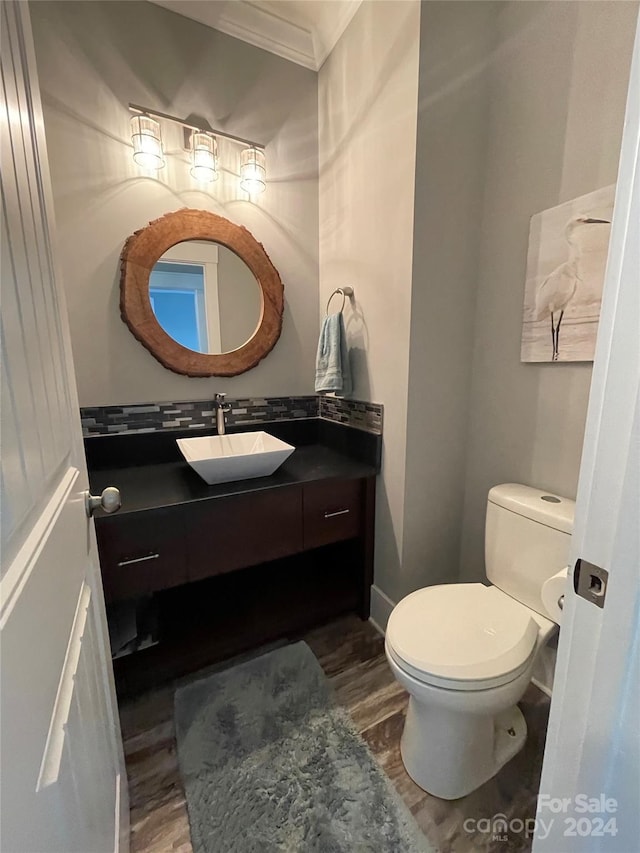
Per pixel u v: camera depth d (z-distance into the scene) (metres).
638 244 0.40
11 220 0.46
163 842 0.96
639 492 0.41
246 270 1.80
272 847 0.94
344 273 1.77
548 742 0.57
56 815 0.42
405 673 0.99
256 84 1.71
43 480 0.50
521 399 1.42
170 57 1.54
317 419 2.08
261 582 1.88
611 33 1.07
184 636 1.54
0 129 0.44
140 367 1.65
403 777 1.09
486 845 0.94
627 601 0.43
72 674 0.55
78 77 1.40
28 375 0.47
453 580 1.73
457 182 1.41
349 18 1.55
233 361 1.81
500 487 1.40
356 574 1.81
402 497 1.54
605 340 0.44
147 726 1.25
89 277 1.51
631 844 0.45
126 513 1.19
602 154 1.12
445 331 1.49
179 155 1.61
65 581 0.57
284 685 1.40
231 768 1.12
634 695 0.44
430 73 1.27
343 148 1.69
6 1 0.51
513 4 1.31
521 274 1.37
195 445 1.62
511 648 1.01
